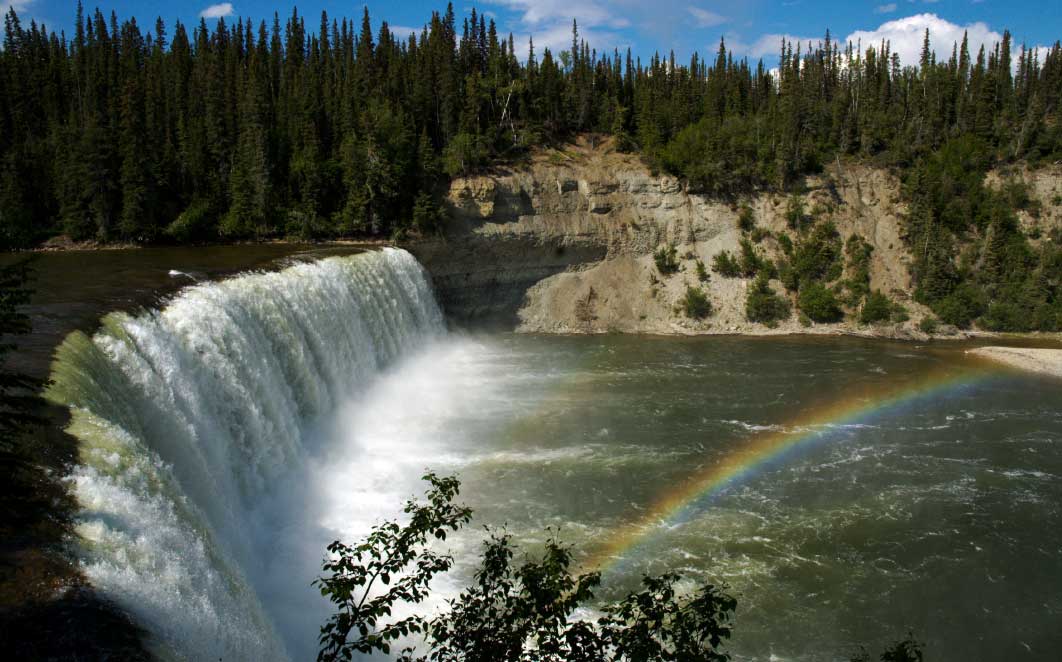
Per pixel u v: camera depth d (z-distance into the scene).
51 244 64.06
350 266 53.41
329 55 110.19
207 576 18.36
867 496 36.91
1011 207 88.94
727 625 26.61
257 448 33.47
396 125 77.56
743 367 63.09
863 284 81.06
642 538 32.22
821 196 87.19
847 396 54.47
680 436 45.09
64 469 18.34
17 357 23.59
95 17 104.25
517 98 97.12
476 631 12.38
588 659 11.86
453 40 108.19
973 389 57.12
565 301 80.81
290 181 75.12
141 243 67.19
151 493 19.33
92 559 15.66
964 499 36.75
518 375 59.25
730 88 118.50
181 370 29.81
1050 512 35.47
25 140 76.00
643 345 72.12
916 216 84.62
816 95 115.19
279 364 39.41
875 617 27.42
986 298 80.44
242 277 41.62
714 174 84.50
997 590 29.25
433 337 67.06
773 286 81.50
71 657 12.82
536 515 34.03
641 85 114.00
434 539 31.00
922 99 109.75
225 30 110.31
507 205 78.69
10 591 14.09
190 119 77.00
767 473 39.66
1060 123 96.25
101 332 27.72
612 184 84.75
